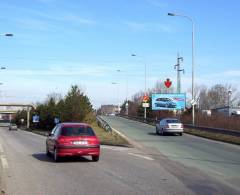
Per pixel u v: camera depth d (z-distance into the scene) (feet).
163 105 257.34
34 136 192.65
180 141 115.65
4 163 63.46
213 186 41.63
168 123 142.92
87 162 63.87
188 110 234.99
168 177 47.47
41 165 60.54
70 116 216.54
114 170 53.83
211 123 172.55
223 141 116.47
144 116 263.08
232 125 160.97
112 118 307.99
